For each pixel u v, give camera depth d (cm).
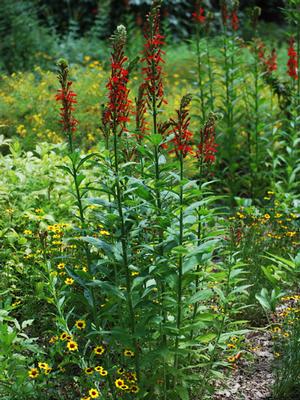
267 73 839
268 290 536
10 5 1324
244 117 895
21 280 494
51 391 384
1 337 368
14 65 1224
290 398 414
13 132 831
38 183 584
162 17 1564
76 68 1095
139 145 361
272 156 756
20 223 546
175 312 368
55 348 394
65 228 524
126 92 344
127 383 372
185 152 349
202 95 802
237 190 799
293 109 746
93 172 605
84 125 837
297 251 595
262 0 1822
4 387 370
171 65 1272
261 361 458
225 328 463
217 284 455
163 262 353
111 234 370
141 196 365
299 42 760
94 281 352
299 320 458
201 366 403
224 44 814
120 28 333
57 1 1513
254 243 577
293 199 693
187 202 364
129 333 368
